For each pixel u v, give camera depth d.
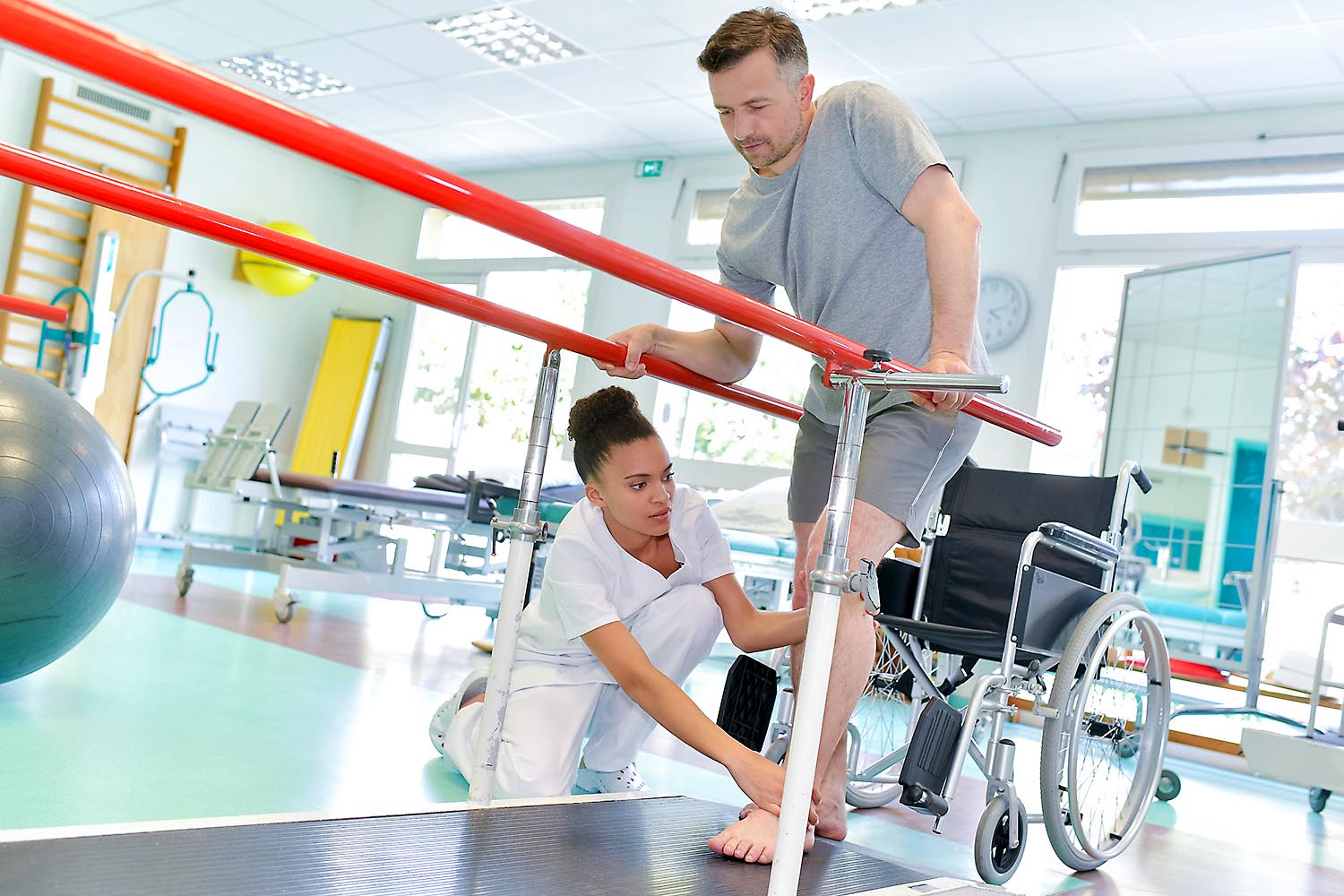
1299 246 5.00
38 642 2.36
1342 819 3.61
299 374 9.24
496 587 5.24
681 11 5.47
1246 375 5.16
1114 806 2.73
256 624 4.37
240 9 6.35
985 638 2.39
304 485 5.19
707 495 7.27
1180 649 5.20
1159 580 5.39
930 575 2.99
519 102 7.13
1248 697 4.73
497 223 1.02
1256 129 5.57
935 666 3.04
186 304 8.45
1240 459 5.13
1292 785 4.25
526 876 1.22
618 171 8.00
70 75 7.69
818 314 1.82
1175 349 5.50
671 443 7.46
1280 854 2.88
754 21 1.65
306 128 0.89
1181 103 5.63
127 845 1.11
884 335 1.74
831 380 1.22
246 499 5.50
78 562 2.34
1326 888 2.52
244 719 2.64
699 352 1.83
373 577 4.73
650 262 1.12
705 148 7.46
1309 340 5.49
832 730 1.63
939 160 1.62
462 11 5.93
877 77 5.84
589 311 8.10
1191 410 5.38
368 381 8.95
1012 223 6.23
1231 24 4.79
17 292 7.50
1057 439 1.62
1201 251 5.64
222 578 5.97
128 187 1.24
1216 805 3.57
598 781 2.18
